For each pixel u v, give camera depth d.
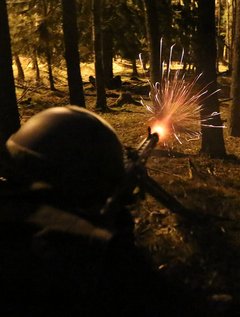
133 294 2.11
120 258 2.07
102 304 1.96
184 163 9.80
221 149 10.77
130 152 2.28
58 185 1.91
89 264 1.79
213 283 4.11
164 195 2.49
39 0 18.88
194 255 4.68
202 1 10.16
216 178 8.57
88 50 22.75
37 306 1.88
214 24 10.27
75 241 1.78
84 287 1.82
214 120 10.61
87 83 30.05
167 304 2.28
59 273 1.80
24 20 19.23
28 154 1.93
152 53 14.33
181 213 2.53
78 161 1.91
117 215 2.00
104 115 19.05
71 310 1.89
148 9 14.67
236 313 3.70
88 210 1.90
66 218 1.82
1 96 7.32
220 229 5.23
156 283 2.28
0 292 1.88
